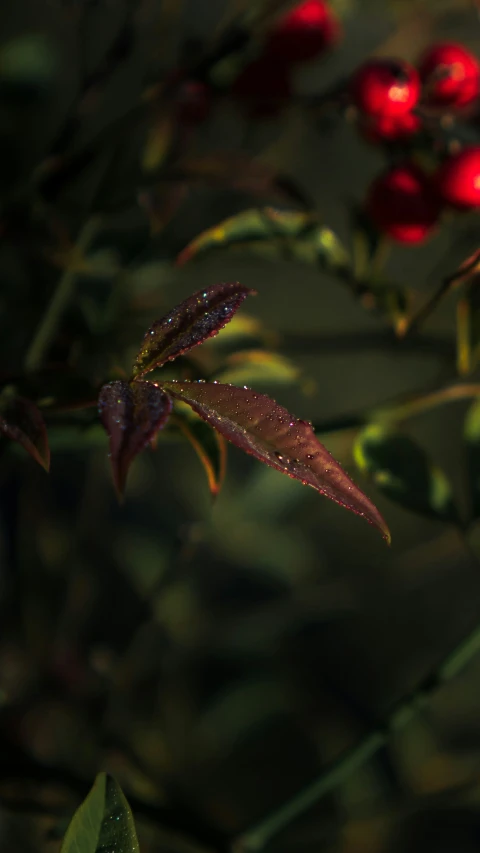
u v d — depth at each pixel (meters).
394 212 0.27
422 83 0.27
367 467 0.26
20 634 0.35
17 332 0.30
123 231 0.30
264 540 0.37
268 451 0.21
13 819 0.33
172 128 0.29
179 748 0.37
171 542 0.37
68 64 0.34
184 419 0.24
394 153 0.28
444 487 0.26
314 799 0.26
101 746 0.34
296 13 0.28
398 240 0.28
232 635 0.37
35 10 0.34
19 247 0.28
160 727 0.37
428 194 0.27
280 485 0.37
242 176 0.28
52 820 0.29
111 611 0.36
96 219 0.28
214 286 0.22
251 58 0.29
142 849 0.30
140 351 0.22
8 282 0.30
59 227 0.28
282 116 0.30
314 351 0.29
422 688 0.26
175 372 0.26
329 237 0.27
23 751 0.27
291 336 0.29
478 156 0.27
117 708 0.35
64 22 0.34
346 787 0.37
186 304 0.22
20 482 0.35
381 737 0.26
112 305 0.29
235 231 0.27
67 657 0.34
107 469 0.35
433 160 0.27
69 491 0.37
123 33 0.29
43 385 0.23
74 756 0.33
